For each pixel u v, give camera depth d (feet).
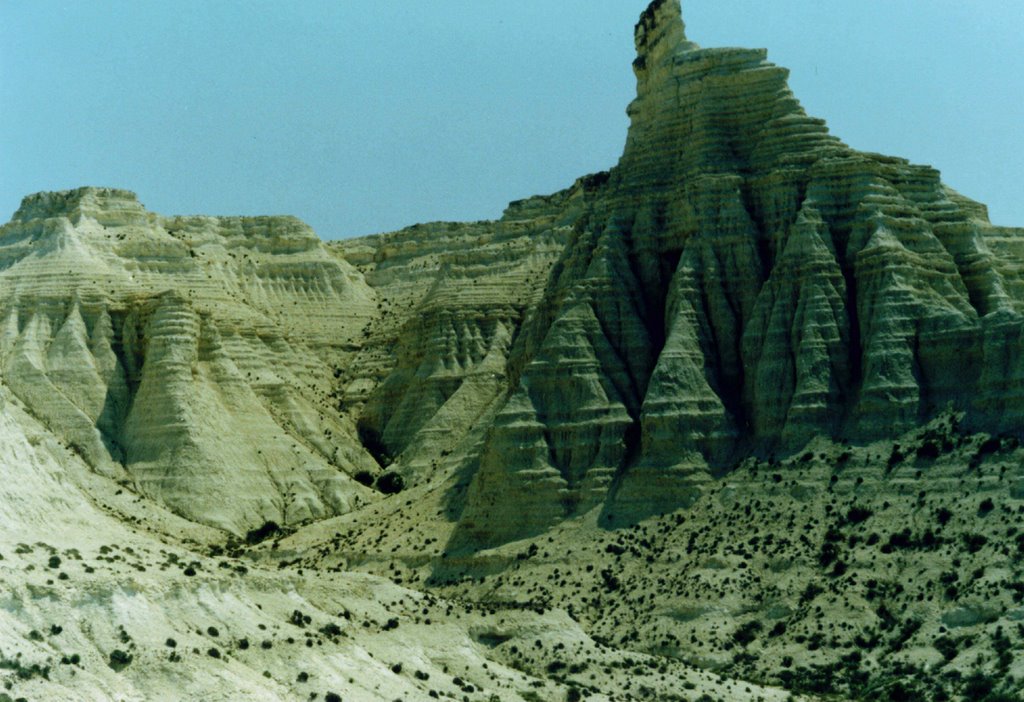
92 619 592.60
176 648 596.29
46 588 591.37
